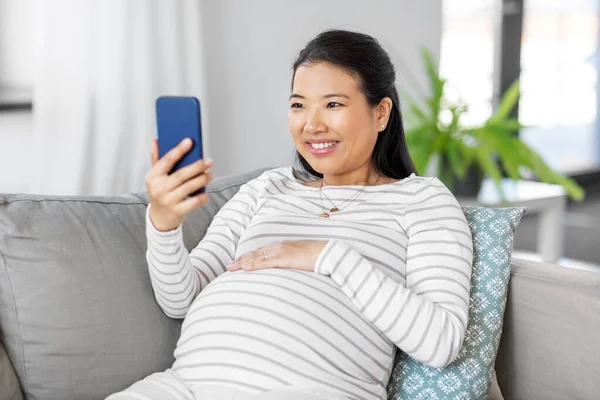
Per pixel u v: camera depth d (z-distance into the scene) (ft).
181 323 4.71
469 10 15.64
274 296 4.22
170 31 8.07
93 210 4.80
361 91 4.75
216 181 5.64
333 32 4.89
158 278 4.39
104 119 7.68
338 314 4.23
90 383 4.37
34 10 7.99
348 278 4.22
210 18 9.10
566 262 13.37
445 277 4.36
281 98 9.95
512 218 4.86
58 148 7.45
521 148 9.43
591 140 18.89
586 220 16.29
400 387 4.51
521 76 16.66
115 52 7.60
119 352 4.43
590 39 17.99
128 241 4.74
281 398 3.84
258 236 4.73
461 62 15.69
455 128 9.39
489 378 4.48
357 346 4.22
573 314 4.43
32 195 4.73
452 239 4.49
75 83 7.39
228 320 4.22
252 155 9.78
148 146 8.00
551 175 9.55
